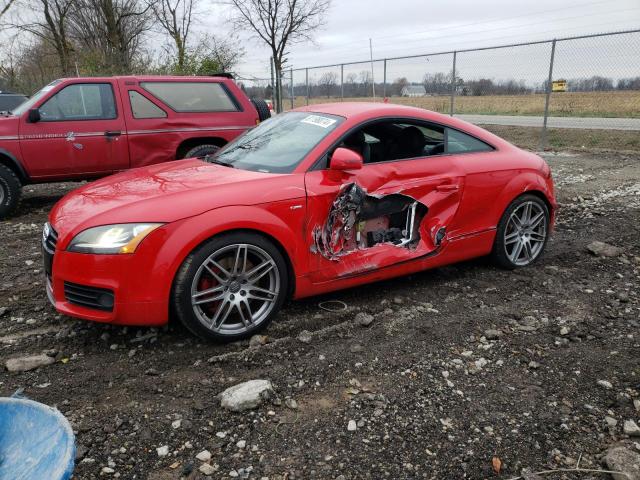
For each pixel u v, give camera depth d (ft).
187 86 26.43
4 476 5.49
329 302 13.87
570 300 14.03
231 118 27.07
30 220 23.67
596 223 21.48
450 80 55.62
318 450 8.40
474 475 7.93
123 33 77.15
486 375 10.52
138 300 10.61
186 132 26.14
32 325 12.67
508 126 57.57
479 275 15.84
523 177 15.67
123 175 14.14
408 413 9.31
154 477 7.85
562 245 18.72
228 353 11.24
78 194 12.85
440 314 13.17
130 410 9.35
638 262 16.84
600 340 11.88
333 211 12.54
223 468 8.04
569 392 9.96
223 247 11.07
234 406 9.29
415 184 13.71
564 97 60.18
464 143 15.19
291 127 14.47
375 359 11.07
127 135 25.08
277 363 10.89
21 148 23.47
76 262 10.73
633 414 9.34
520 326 12.55
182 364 10.85
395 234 13.93
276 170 12.70
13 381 10.26
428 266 14.42
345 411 9.36
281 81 70.64
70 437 5.36
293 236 11.94
